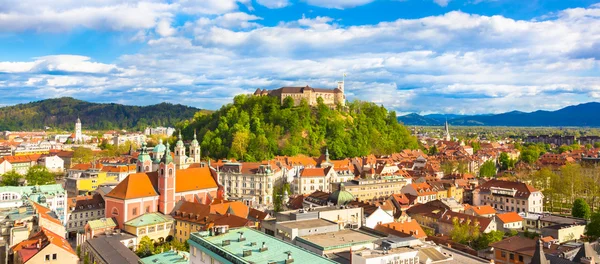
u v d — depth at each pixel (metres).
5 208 180.25
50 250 116.00
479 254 145.25
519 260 132.88
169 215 186.25
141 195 183.12
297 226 116.94
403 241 101.38
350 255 95.00
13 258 120.25
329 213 142.12
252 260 82.75
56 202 199.62
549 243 137.50
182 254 133.00
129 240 167.25
